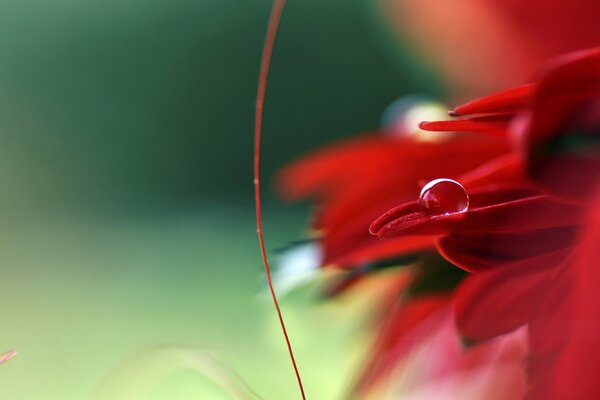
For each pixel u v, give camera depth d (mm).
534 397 144
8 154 631
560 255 143
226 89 668
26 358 335
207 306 392
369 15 628
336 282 178
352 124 631
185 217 562
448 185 142
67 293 421
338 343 216
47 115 658
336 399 207
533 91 141
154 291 415
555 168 142
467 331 146
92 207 604
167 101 673
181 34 683
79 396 299
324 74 631
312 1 643
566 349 144
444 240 143
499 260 143
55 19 680
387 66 621
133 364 183
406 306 167
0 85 659
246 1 682
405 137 184
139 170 652
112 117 667
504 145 167
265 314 238
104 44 685
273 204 536
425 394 181
